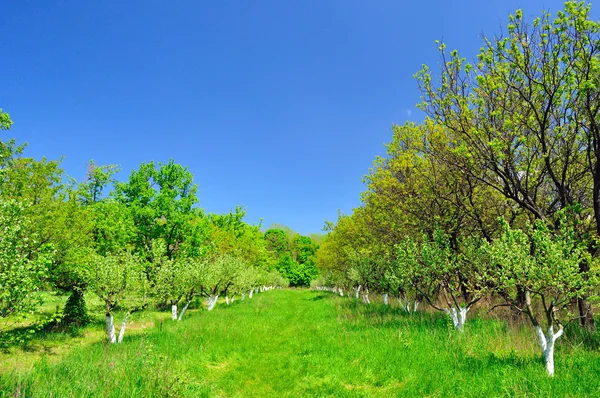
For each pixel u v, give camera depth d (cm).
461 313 1316
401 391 789
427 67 1250
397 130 1753
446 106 1244
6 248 892
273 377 1002
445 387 768
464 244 1341
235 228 4756
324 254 3969
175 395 780
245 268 3828
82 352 1153
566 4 999
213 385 915
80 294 1839
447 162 1321
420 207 1666
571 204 1176
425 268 1406
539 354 905
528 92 1152
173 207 2878
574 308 1230
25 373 843
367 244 2267
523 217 1527
